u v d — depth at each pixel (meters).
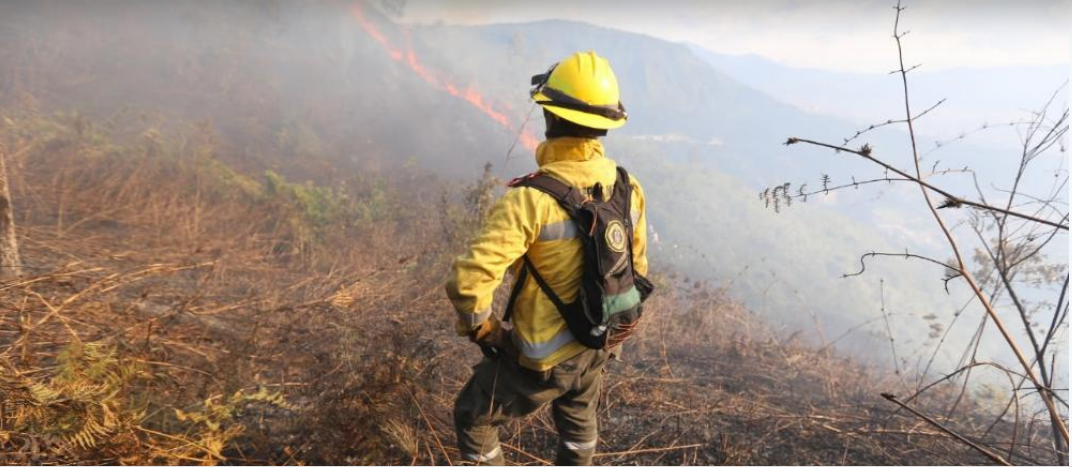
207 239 5.97
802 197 1.58
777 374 4.54
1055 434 2.18
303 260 6.22
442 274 5.35
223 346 3.22
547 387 1.89
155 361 2.79
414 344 3.12
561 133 1.86
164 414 2.43
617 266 1.78
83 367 2.36
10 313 2.90
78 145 7.84
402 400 2.59
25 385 2.27
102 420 2.18
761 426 3.28
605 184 1.85
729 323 6.22
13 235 3.76
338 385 2.79
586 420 2.10
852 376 4.76
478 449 2.06
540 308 1.81
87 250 4.86
